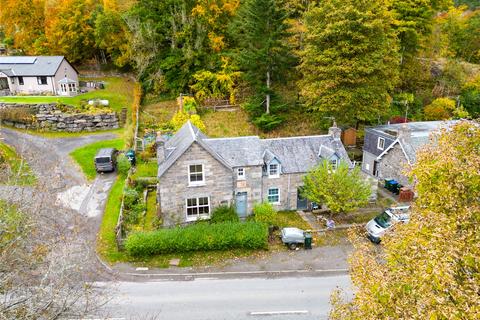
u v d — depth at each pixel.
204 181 30.56
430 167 14.37
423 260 11.16
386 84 44.38
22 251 15.54
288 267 26.17
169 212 30.55
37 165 29.53
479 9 89.56
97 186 36.47
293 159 33.91
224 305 22.38
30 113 50.84
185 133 33.19
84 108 53.06
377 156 40.53
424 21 52.31
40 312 12.37
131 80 65.69
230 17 56.53
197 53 54.41
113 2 63.41
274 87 50.56
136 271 25.58
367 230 29.52
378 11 44.25
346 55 42.97
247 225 28.47
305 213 33.81
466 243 11.79
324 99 43.12
